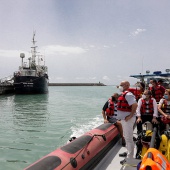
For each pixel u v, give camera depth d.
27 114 22.45
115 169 5.22
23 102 36.56
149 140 4.21
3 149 10.05
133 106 5.05
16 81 49.53
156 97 8.52
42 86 51.88
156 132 4.18
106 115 7.54
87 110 25.12
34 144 10.89
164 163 3.28
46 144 10.91
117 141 7.16
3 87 52.28
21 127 15.37
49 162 3.91
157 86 8.60
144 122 6.61
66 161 4.16
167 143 4.11
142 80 16.19
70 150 4.58
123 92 5.25
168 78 15.75
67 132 13.42
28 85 49.53
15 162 8.45
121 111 5.21
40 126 15.66
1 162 8.43
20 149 10.09
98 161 5.45
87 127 14.72
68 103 34.53
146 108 6.52
